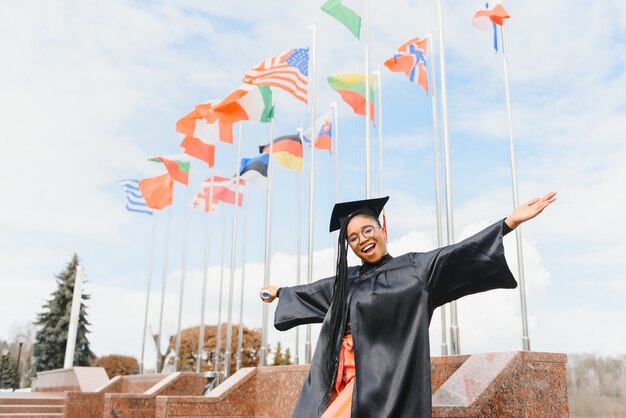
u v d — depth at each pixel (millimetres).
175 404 11078
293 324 5578
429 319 4762
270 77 16406
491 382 5922
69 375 24328
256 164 21016
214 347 37281
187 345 37594
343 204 5340
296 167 18656
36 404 20625
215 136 20812
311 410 4801
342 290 5055
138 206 27500
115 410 14195
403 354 4629
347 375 4871
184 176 24828
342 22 14461
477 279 4746
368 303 4824
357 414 4516
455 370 6895
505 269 4617
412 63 14188
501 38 11984
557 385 6422
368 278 5031
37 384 29016
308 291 5574
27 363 60938
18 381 49469
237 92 17812
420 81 14242
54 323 47906
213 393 11562
